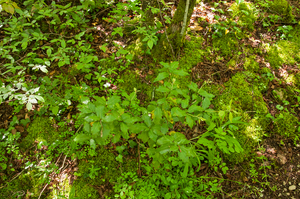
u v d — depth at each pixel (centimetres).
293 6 430
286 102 312
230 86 323
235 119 202
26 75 331
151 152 167
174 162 230
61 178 262
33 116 304
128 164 268
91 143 155
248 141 280
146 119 158
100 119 141
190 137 281
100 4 381
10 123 294
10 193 250
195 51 357
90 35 372
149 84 327
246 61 351
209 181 242
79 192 251
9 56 254
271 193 251
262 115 301
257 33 386
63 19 387
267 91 329
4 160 272
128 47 362
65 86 327
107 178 261
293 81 337
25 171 266
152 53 350
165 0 411
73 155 272
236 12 397
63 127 296
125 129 145
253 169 262
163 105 172
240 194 248
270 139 288
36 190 255
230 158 270
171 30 331
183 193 233
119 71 339
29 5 339
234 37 373
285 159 272
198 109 166
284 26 383
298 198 247
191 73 338
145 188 237
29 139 288
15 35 265
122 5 306
